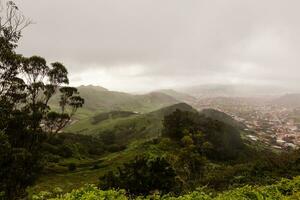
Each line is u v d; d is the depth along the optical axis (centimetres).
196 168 5544
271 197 1903
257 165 4144
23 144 3834
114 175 2697
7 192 2905
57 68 4728
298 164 4147
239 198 1864
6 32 3262
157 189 2530
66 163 8269
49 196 1639
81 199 1449
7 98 3822
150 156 2786
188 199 1770
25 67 4266
